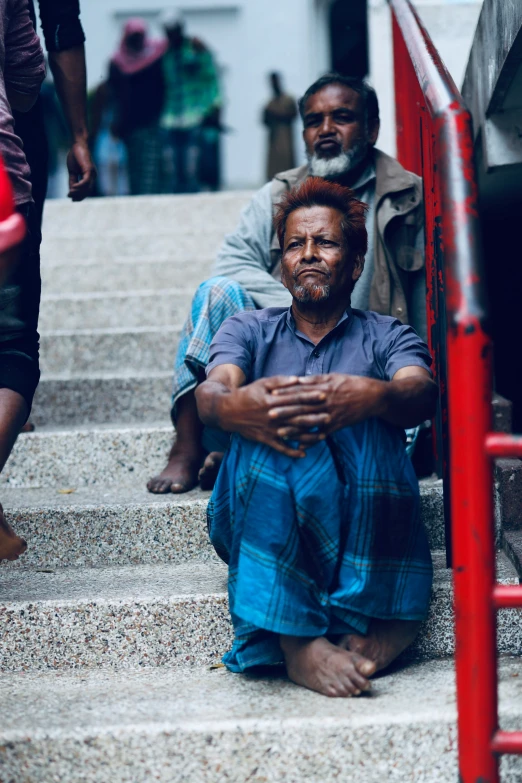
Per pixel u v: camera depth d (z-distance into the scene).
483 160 3.03
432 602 2.14
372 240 2.83
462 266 1.60
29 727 1.77
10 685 2.04
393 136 4.73
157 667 2.15
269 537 1.89
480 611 1.56
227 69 13.66
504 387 3.78
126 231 5.21
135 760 1.75
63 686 2.03
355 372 2.12
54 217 5.59
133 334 3.79
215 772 1.75
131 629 2.16
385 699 1.85
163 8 13.69
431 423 2.75
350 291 2.24
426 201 2.62
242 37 13.59
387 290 2.76
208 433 2.79
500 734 1.57
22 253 2.15
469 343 1.57
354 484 1.94
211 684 1.99
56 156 9.52
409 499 1.99
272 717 1.77
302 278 2.13
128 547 2.53
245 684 1.98
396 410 1.92
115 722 1.78
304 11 13.52
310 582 1.91
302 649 1.91
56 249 5.11
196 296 2.71
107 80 7.41
